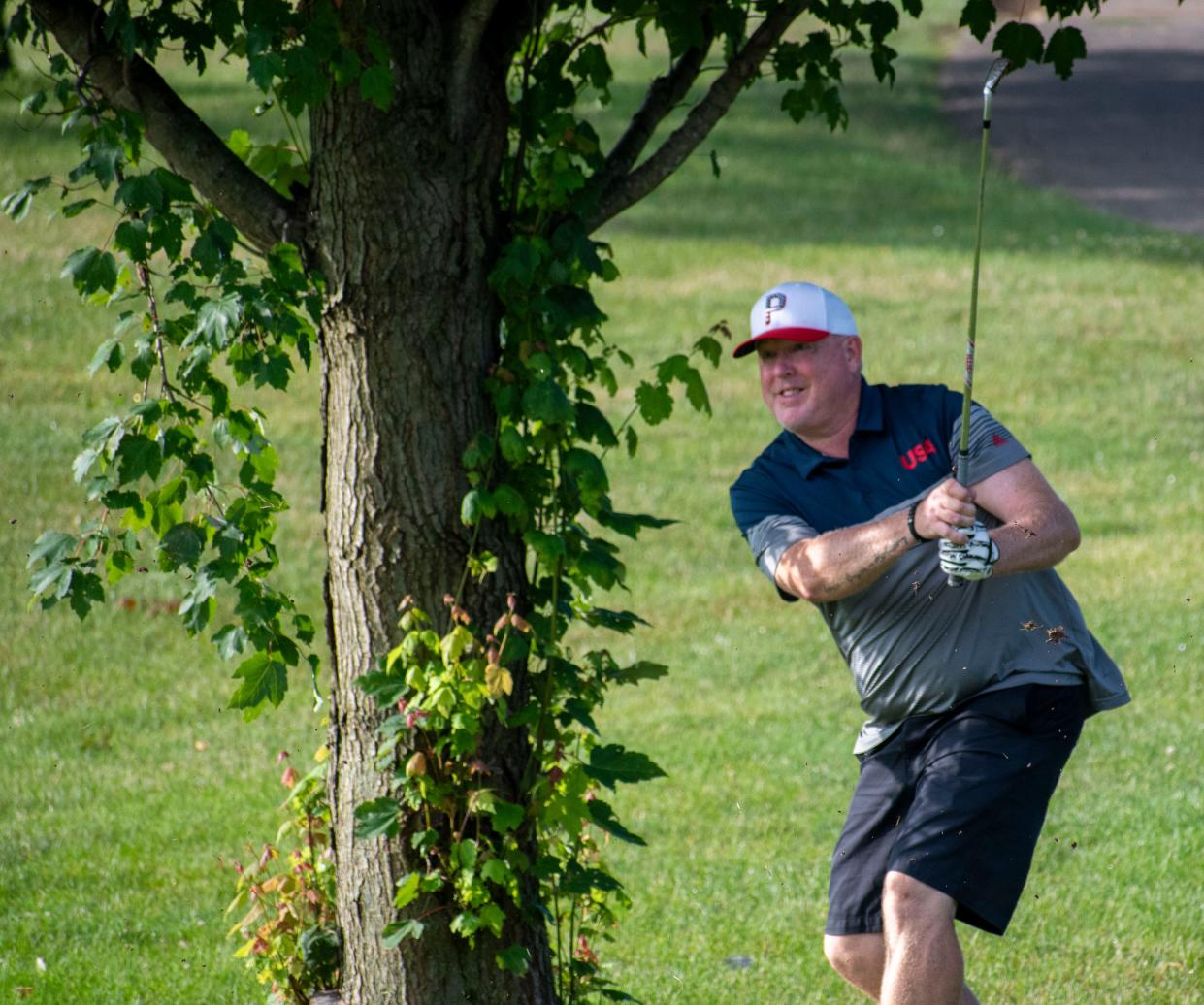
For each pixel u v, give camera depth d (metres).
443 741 11.98
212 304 11.62
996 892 12.74
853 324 13.90
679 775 23.94
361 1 11.75
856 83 110.81
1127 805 22.05
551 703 12.87
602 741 25.38
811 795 23.08
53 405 45.69
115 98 12.30
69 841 21.94
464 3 12.01
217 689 28.52
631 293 62.34
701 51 13.90
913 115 102.19
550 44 13.57
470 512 11.92
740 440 45.22
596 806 12.68
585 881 12.87
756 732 25.78
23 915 19.44
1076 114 105.81
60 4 12.11
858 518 13.71
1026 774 12.97
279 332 11.62
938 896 12.55
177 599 32.78
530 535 12.18
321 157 12.16
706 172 85.19
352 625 12.54
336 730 12.80
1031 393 49.78
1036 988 16.81
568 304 12.60
